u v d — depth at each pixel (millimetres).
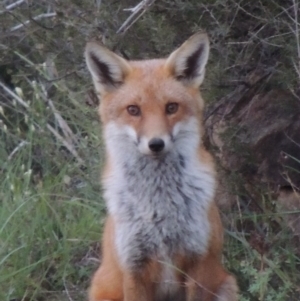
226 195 11352
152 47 11805
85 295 10523
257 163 11305
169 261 8961
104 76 9148
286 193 11039
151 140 8445
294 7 9930
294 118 11305
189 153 8867
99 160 12492
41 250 11141
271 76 11172
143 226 8859
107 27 11906
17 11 13273
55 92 15188
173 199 8852
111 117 9016
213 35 10953
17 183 12531
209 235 8922
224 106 11875
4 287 10539
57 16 12172
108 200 9141
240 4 11102
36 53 14750
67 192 12477
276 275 9844
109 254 9234
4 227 10922
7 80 16312
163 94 8773
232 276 9375
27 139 13828
